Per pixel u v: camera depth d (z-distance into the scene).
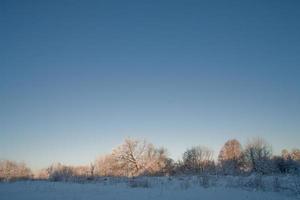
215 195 25.62
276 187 29.73
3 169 91.06
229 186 33.09
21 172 92.06
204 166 83.12
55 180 53.44
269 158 76.50
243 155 85.12
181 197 24.39
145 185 36.03
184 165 87.38
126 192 28.53
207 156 88.62
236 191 28.58
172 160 87.44
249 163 80.06
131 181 40.59
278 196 24.83
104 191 29.75
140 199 23.16
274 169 73.75
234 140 92.50
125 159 81.62
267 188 30.25
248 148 80.62
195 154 88.12
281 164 75.50
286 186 30.72
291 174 42.81
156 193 27.45
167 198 23.73
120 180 46.91
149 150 84.00
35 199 23.34
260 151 78.19
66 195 26.05
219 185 34.44
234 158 87.88
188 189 30.95
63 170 69.25
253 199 23.05
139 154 82.69
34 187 35.53
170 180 43.91
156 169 80.00
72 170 73.62
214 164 87.44
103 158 82.00
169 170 84.50
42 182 47.62
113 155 82.12
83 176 54.59
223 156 90.44
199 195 25.67
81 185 38.56
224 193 27.03
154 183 39.38
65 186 36.97
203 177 37.62
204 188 31.70
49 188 33.66
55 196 25.27
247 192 27.73
